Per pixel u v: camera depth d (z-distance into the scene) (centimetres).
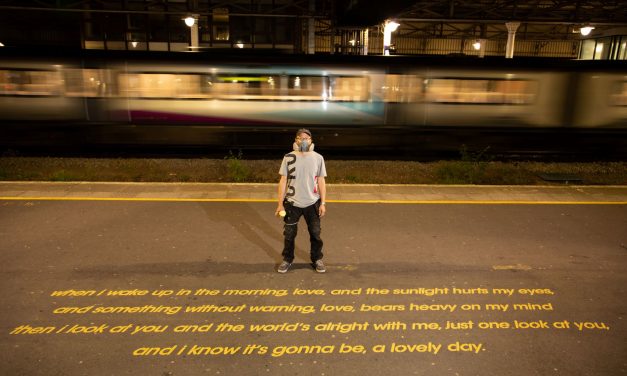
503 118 1301
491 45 3484
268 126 1261
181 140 1255
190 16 1878
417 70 1261
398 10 1664
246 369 386
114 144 1248
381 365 396
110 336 427
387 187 967
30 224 707
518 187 988
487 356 412
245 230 705
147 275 551
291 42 2355
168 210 786
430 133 1295
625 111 1314
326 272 571
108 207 795
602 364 403
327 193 914
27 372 374
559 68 1284
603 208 860
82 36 2272
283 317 467
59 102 1215
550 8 2086
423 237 695
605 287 548
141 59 1209
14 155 1242
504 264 607
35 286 517
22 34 2242
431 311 486
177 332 436
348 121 1274
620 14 2280
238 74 1233
